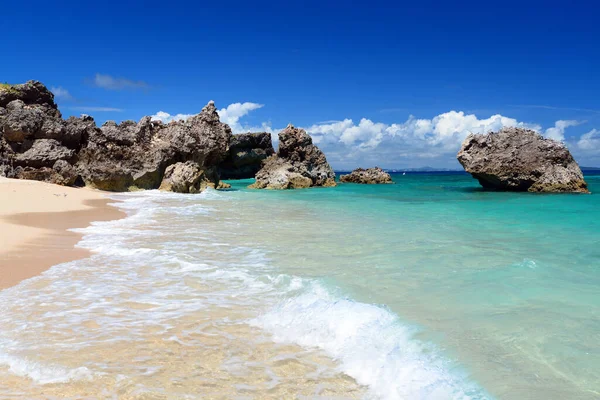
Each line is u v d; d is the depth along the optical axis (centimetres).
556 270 904
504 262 980
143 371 487
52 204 2119
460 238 1310
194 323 632
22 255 1030
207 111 4381
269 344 562
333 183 5153
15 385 453
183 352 536
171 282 841
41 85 3997
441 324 607
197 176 3659
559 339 551
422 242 1241
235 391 448
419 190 4212
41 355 523
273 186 4556
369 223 1677
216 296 757
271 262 1005
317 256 1066
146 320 643
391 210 2223
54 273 894
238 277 877
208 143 4100
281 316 657
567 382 447
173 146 3866
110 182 3372
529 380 452
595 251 1103
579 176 3447
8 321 632
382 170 6119
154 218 1830
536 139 3619
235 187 4847
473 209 2250
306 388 454
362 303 693
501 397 421
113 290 788
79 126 3631
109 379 468
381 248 1156
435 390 438
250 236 1366
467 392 433
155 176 3669
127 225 1593
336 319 629
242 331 603
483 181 3925
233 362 511
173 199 2925
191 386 456
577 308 664
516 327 592
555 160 3506
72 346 550
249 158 7100
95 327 613
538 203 2552
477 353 516
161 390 448
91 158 3469
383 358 512
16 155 3266
